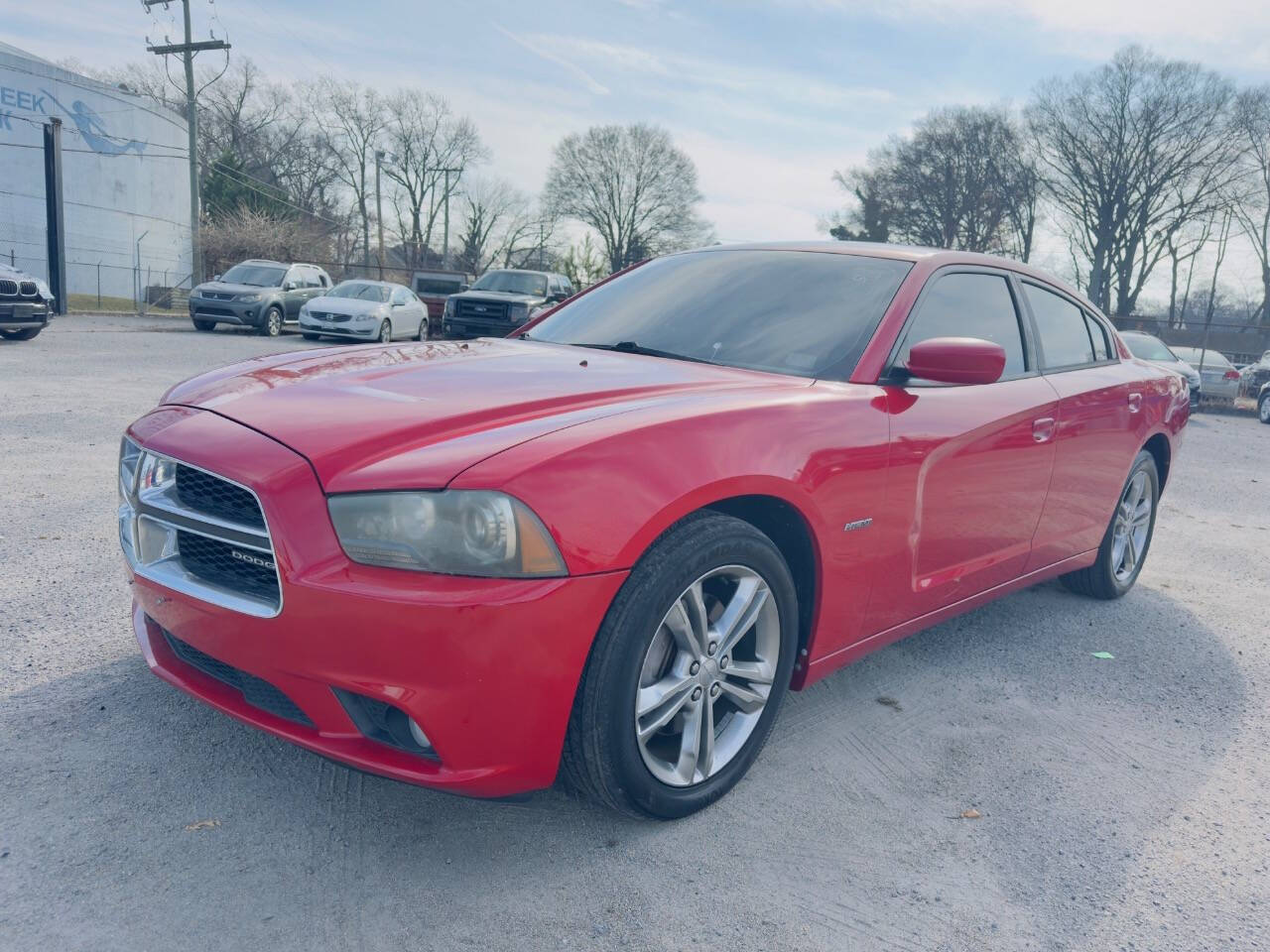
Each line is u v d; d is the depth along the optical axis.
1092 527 4.22
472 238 67.12
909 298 3.19
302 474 2.08
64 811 2.36
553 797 2.58
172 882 2.12
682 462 2.28
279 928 2.00
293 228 44.16
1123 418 4.19
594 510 2.10
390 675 1.99
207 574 2.26
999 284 3.71
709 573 2.38
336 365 2.84
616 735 2.22
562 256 60.03
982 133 56.50
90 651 3.29
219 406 2.46
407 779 2.08
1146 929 2.19
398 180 66.31
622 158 66.56
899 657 3.80
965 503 3.21
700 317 3.32
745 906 2.17
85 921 1.98
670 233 68.69
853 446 2.71
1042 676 3.69
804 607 2.78
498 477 2.02
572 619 2.08
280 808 2.44
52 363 12.37
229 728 2.82
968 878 2.34
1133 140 48.28
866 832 2.51
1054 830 2.59
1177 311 52.03
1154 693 3.60
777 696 2.69
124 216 41.41
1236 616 4.64
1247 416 21.05
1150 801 2.78
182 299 38.91
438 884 2.18
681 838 2.43
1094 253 51.12
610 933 2.05
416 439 2.19
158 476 2.38
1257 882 2.41
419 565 1.99
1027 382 3.60
